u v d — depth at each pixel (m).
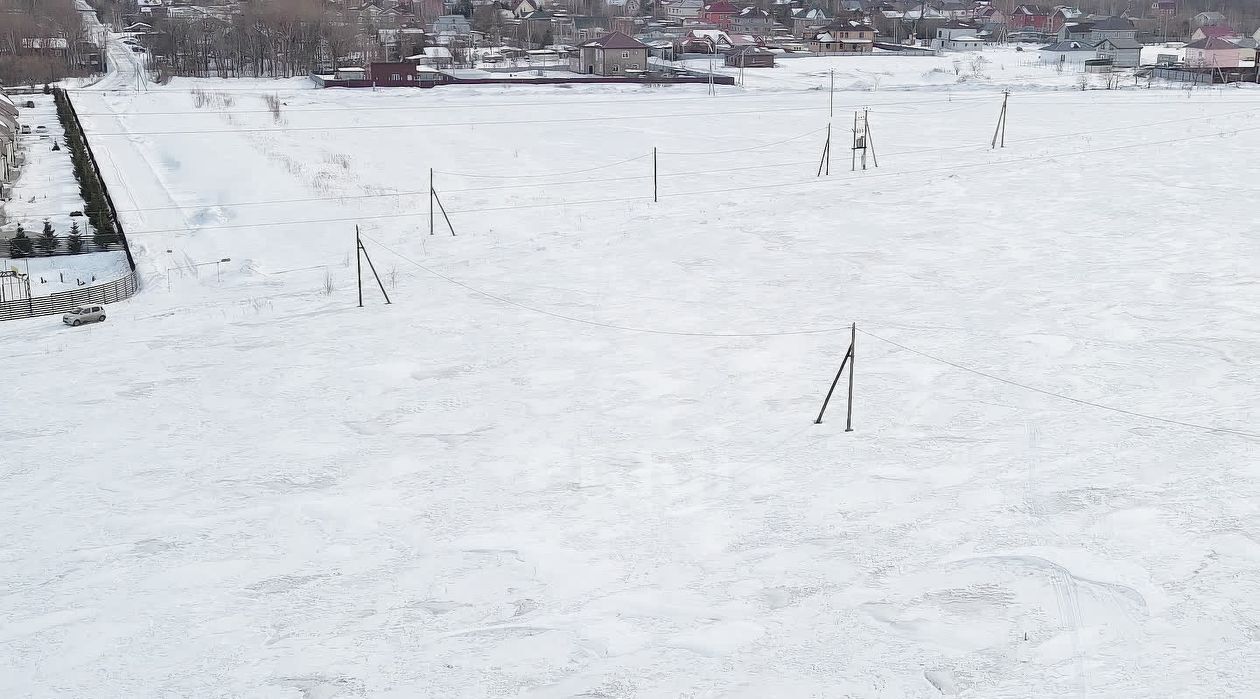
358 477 18.92
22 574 15.68
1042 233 34.78
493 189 48.47
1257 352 22.44
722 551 15.39
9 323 30.84
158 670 12.91
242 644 13.45
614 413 21.59
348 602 14.43
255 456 20.11
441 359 25.58
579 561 15.30
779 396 22.06
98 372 25.73
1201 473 16.72
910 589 13.81
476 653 12.88
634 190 47.28
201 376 25.12
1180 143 51.38
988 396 21.20
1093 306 26.64
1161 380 21.30
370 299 31.42
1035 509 15.92
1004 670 11.76
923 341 24.92
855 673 11.92
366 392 23.53
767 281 31.05
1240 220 34.62
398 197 46.81
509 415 21.78
